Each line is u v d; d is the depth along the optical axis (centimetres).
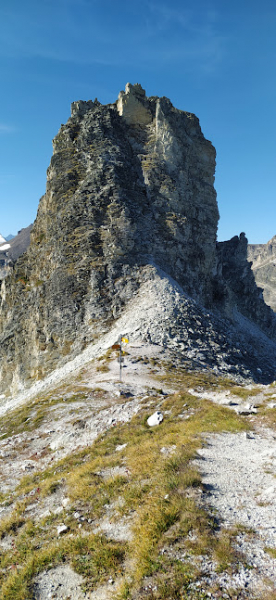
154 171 8731
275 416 1856
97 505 1230
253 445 1495
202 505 999
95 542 1006
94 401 3020
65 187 8256
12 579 955
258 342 10919
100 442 2106
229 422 1817
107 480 1379
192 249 9006
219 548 824
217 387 3384
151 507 1039
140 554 874
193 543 858
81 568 934
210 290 9931
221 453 1402
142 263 7194
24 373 6981
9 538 1274
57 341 6425
